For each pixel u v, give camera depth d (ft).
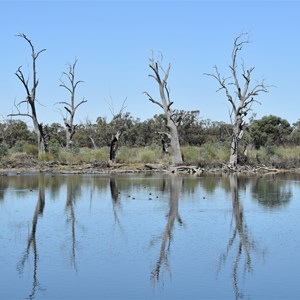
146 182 106.73
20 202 73.41
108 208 67.82
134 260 41.52
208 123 276.21
